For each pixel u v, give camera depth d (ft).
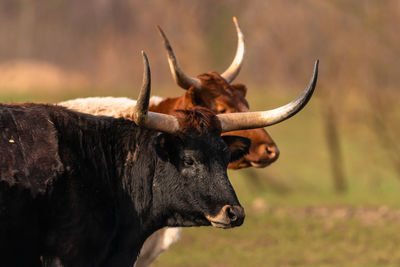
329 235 123.75
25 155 57.21
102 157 62.64
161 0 228.02
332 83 203.72
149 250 78.48
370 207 151.43
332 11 202.39
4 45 373.81
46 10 359.87
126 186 63.82
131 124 64.90
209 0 215.10
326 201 164.45
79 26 324.60
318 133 273.54
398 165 207.31
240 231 126.21
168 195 62.08
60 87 316.81
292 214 143.43
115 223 62.13
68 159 58.95
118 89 284.82
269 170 210.59
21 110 59.52
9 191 55.62
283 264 105.50
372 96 203.72
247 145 64.85
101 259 61.05
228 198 59.36
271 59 205.26
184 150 60.54
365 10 203.51
